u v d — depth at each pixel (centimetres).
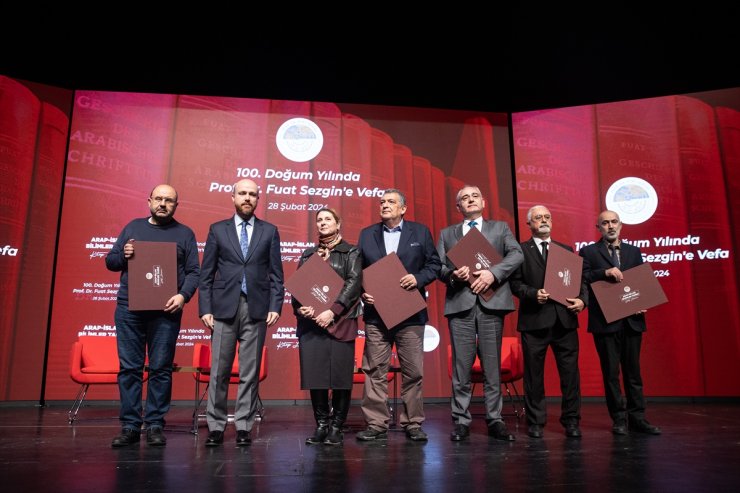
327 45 556
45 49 534
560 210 580
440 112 607
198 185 558
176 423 379
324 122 587
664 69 585
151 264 283
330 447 272
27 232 519
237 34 538
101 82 579
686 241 554
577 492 184
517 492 184
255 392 290
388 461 236
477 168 598
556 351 317
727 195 555
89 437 308
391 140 593
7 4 482
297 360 539
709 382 530
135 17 509
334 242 301
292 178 571
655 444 279
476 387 557
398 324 293
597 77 597
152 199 299
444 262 312
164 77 579
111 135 555
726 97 571
